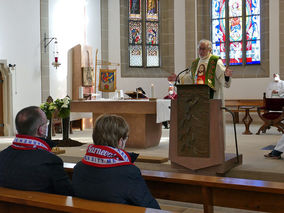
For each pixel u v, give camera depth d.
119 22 12.84
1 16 9.73
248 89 12.72
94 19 12.24
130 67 13.36
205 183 2.44
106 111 6.68
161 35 13.57
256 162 4.99
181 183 2.72
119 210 1.77
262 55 12.65
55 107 6.72
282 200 2.30
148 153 6.07
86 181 2.08
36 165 2.35
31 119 2.41
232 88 12.95
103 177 2.03
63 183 2.41
